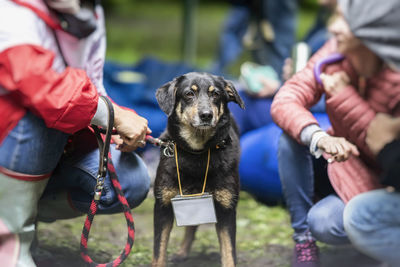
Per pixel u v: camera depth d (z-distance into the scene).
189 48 13.16
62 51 3.17
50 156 3.19
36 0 2.93
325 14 6.46
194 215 3.51
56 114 2.90
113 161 3.68
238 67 13.27
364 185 3.43
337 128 3.53
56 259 3.99
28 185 3.13
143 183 3.78
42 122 3.05
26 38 2.85
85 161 3.61
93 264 3.39
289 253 4.42
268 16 8.33
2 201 3.08
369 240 3.13
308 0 27.47
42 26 2.97
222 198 3.70
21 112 2.96
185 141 3.66
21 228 3.16
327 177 3.93
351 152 3.20
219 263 4.21
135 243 4.63
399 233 3.03
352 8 2.96
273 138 5.82
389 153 2.93
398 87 3.14
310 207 3.82
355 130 3.28
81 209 3.77
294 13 8.39
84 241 3.38
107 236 4.82
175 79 3.92
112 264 3.37
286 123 3.55
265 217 5.55
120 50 17.16
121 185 3.64
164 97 3.84
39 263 3.86
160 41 19.66
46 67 2.86
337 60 3.53
